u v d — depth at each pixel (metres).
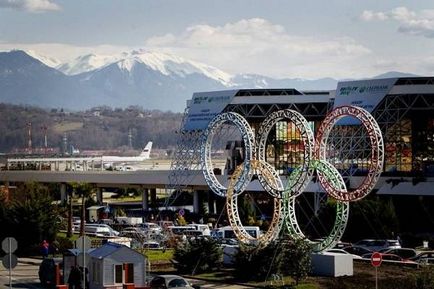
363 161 177.25
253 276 104.19
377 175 117.31
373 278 103.94
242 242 117.19
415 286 91.06
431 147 181.00
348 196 115.62
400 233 151.88
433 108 177.00
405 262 116.69
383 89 180.88
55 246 132.00
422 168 180.88
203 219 197.12
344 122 177.75
